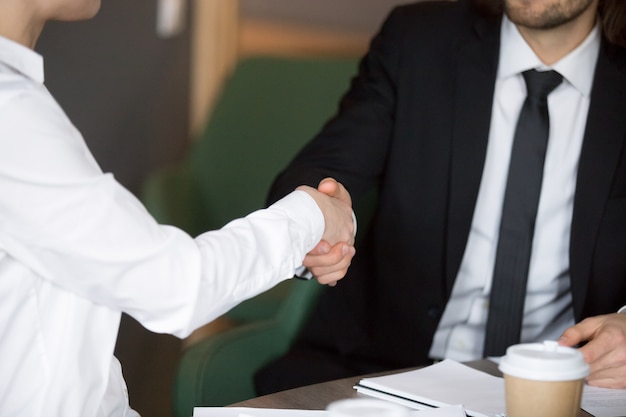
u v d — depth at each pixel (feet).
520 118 6.66
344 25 13.12
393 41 7.26
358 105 7.23
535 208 6.63
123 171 12.24
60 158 3.75
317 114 9.94
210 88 12.62
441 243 6.84
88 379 4.06
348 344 7.04
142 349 11.23
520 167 6.64
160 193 9.16
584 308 6.59
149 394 10.65
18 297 3.89
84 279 3.90
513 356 3.89
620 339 4.97
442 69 6.98
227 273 4.11
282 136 9.93
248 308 8.93
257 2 12.76
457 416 4.24
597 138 6.56
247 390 6.83
